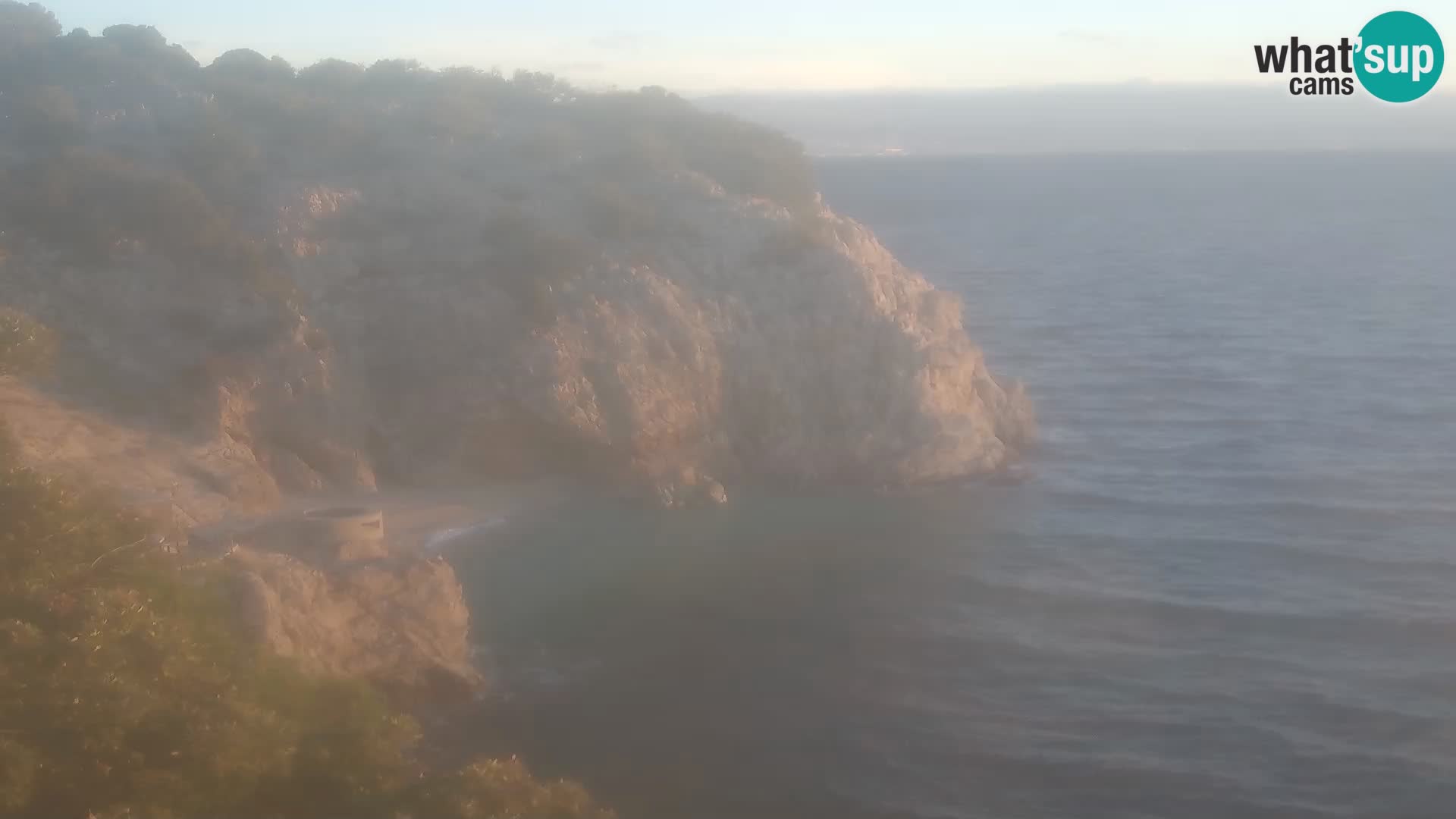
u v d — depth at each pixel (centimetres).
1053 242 18712
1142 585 5203
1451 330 10762
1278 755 3766
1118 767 3716
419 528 5831
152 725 2027
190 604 2589
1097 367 9594
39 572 2236
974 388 7369
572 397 6462
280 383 6075
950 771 3712
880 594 5162
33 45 9762
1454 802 3488
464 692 4147
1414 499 6272
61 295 5934
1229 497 6406
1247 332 10894
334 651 3984
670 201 7538
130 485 4916
